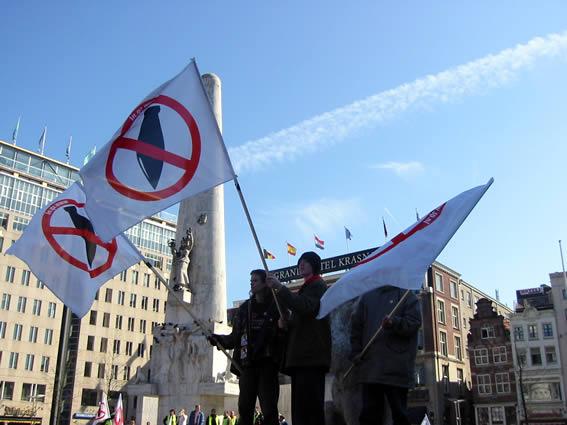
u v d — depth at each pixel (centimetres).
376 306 719
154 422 2947
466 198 704
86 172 761
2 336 7412
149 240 9469
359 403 786
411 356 682
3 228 7838
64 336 1631
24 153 8506
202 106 779
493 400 6272
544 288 7131
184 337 3027
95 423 2464
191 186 742
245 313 731
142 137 775
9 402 7281
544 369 6097
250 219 710
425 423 2133
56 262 987
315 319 646
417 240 683
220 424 2641
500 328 6469
